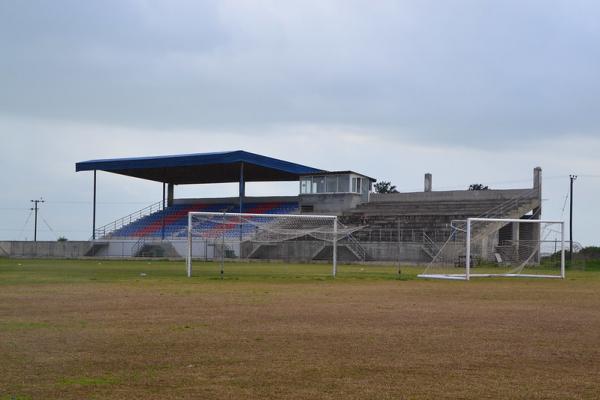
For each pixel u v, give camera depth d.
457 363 10.28
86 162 66.69
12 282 27.91
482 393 8.45
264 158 63.09
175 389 8.57
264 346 11.69
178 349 11.34
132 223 74.88
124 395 8.27
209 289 24.75
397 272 40.31
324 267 46.88
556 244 51.34
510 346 11.83
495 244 54.94
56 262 53.88
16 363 10.12
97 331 13.34
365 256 55.31
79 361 10.28
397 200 67.12
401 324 14.67
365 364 10.16
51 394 8.30
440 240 54.78
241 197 61.12
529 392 8.52
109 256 65.62
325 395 8.31
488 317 16.19
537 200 61.06
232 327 14.02
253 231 62.09
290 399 8.12
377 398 8.19
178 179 76.06
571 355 11.01
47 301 19.45
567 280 34.06
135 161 64.44
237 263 54.62
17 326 14.00
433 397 8.24
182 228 70.62
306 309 17.69
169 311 17.00
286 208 70.75
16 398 8.11
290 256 57.69
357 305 18.92
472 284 29.77
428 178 68.56
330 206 66.44
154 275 34.00
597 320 15.70
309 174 67.50
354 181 66.69
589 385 8.90
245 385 8.80
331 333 13.24
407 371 9.70
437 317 16.08
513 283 30.88
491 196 63.09
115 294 22.03
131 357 10.61
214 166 66.38
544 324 14.86
